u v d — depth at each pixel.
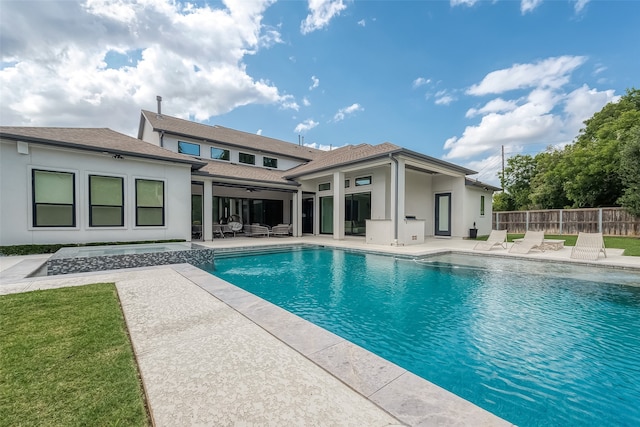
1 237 8.71
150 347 2.90
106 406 2.00
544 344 3.98
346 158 15.86
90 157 10.23
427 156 13.41
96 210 10.38
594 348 3.84
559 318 4.87
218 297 4.66
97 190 10.41
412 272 8.39
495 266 8.90
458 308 5.44
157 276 6.25
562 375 3.23
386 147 14.66
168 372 2.43
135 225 11.19
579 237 9.49
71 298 4.51
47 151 9.43
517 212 18.64
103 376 2.36
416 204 17.16
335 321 4.92
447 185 17.39
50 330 3.28
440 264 9.37
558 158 26.56
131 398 2.09
